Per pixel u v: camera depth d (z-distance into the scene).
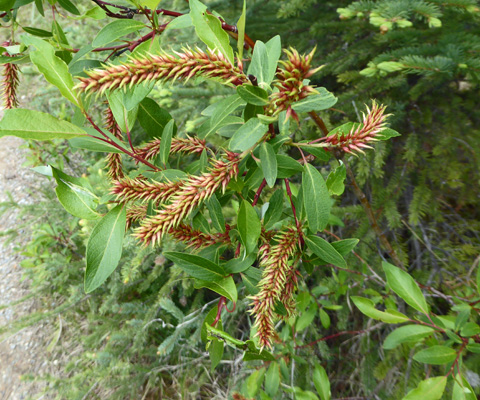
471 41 0.40
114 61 0.21
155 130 0.22
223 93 0.56
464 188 0.47
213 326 0.19
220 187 0.20
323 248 0.20
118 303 0.68
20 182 1.03
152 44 0.20
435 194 0.48
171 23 0.20
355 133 0.17
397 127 0.51
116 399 0.57
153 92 0.57
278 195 0.21
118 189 0.18
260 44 0.18
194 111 0.59
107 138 0.19
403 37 0.44
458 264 0.46
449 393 0.35
